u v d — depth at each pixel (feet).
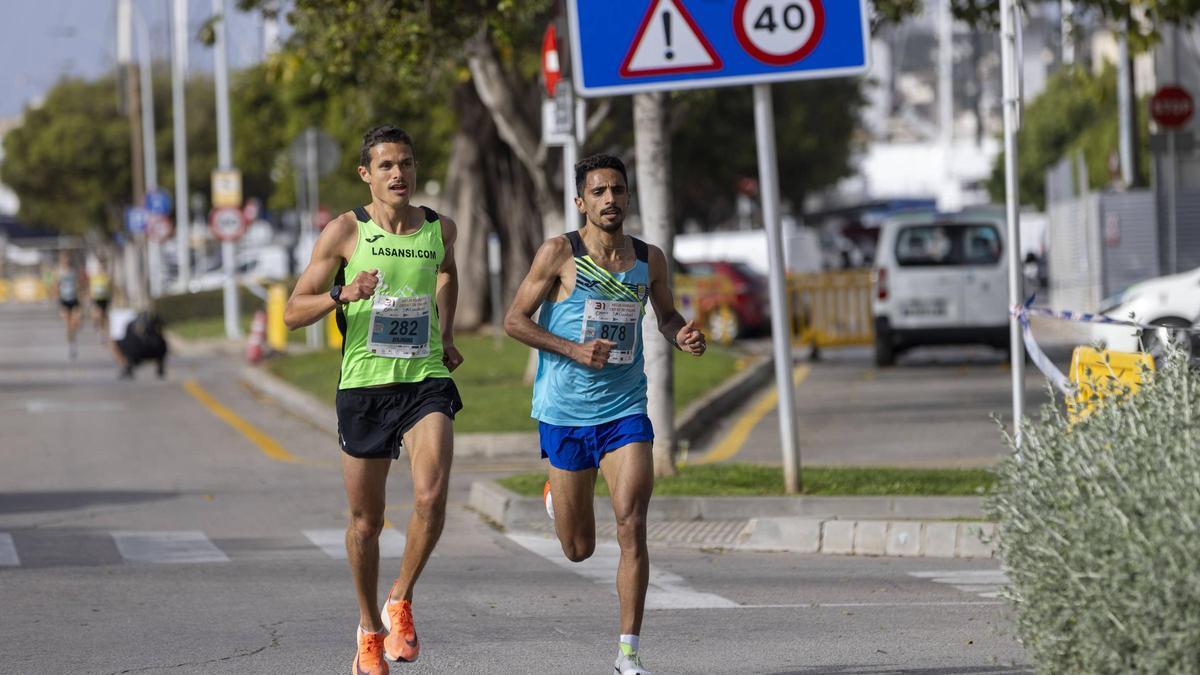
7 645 74.74
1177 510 46.57
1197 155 282.56
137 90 624.59
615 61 112.57
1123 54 295.28
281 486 142.51
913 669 68.54
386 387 64.75
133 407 221.46
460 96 304.09
